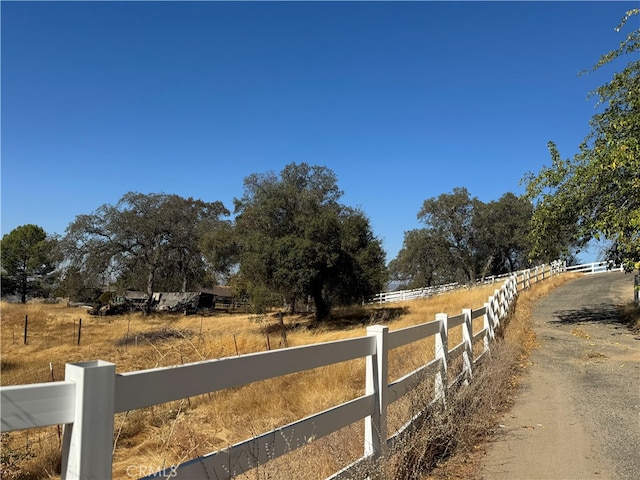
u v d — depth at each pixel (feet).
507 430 19.33
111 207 161.38
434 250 188.14
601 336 43.68
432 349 29.27
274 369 9.71
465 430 17.81
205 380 8.12
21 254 238.27
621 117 41.75
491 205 182.70
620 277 97.86
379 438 13.35
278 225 112.47
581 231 44.73
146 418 23.88
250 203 127.85
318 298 96.48
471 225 185.57
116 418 23.31
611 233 40.42
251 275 94.22
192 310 160.04
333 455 13.12
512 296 65.57
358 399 12.67
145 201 166.81
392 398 15.03
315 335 65.10
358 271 98.27
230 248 127.24
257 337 58.85
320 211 110.83
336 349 11.74
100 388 6.30
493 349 29.91
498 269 197.57
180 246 170.30
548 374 29.63
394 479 13.70
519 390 25.85
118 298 165.27
